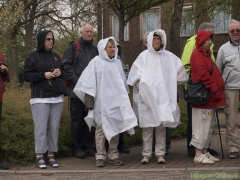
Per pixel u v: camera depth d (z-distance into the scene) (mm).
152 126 6066
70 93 7000
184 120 9367
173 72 6254
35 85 6176
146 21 24969
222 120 12688
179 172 5680
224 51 6473
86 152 7227
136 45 25438
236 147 6496
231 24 6398
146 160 6293
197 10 17406
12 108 7516
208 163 6133
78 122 7027
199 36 6047
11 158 6434
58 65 6293
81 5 21531
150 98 6051
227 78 6438
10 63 24031
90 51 7113
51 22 24000
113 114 6098
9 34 22625
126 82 6375
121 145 7453
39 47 6207
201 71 5898
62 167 6254
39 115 6129
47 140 6418
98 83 6145
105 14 25422
